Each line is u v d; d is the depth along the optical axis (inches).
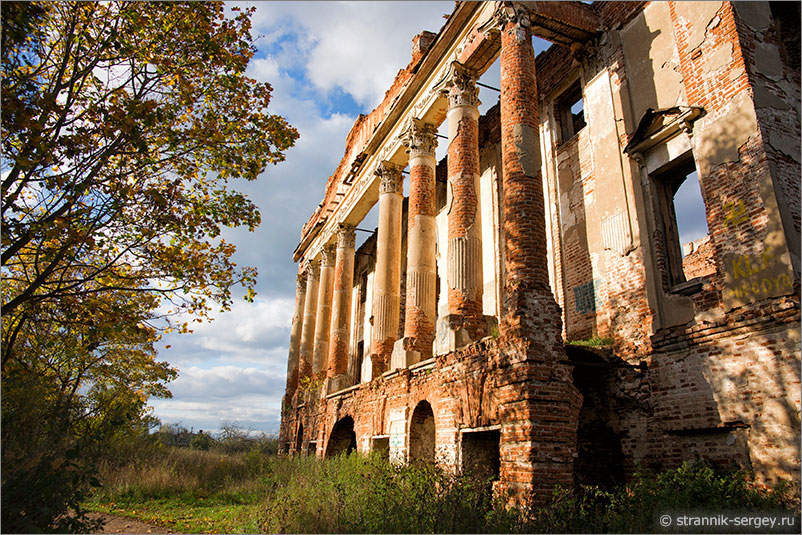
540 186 385.1
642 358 367.6
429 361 456.1
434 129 625.6
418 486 327.6
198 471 678.5
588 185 466.6
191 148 351.3
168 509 484.4
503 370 345.7
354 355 1032.2
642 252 391.2
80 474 274.5
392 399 524.1
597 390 392.5
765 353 288.8
